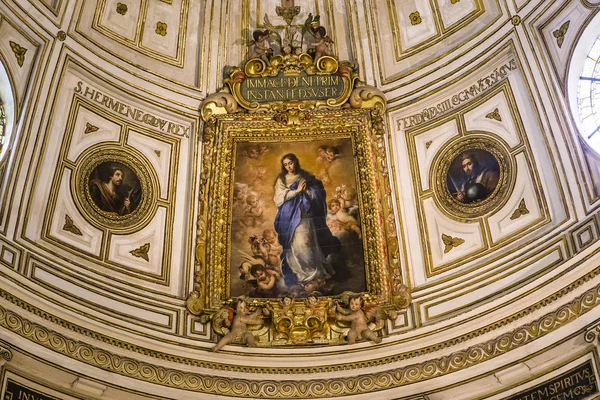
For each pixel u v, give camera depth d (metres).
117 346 18.86
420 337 19.75
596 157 19.11
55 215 19.61
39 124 19.80
